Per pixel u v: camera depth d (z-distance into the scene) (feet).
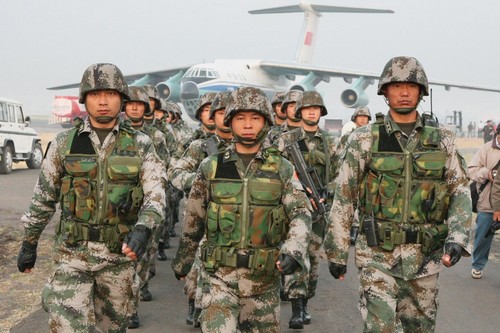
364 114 33.19
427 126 12.28
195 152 17.06
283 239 11.64
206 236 11.80
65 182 11.66
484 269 26.40
